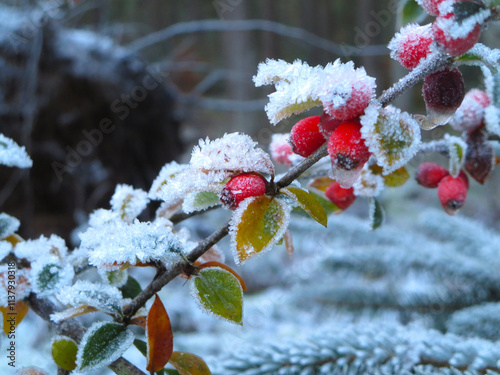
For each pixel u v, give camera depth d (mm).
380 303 448
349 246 490
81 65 954
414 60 186
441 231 452
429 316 429
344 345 283
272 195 186
